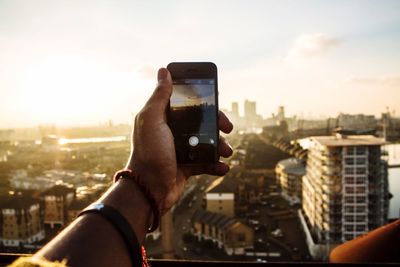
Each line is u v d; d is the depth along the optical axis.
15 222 61.53
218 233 57.94
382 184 55.28
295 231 65.06
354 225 53.06
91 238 0.81
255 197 81.81
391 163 108.44
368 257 2.04
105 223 0.86
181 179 1.71
